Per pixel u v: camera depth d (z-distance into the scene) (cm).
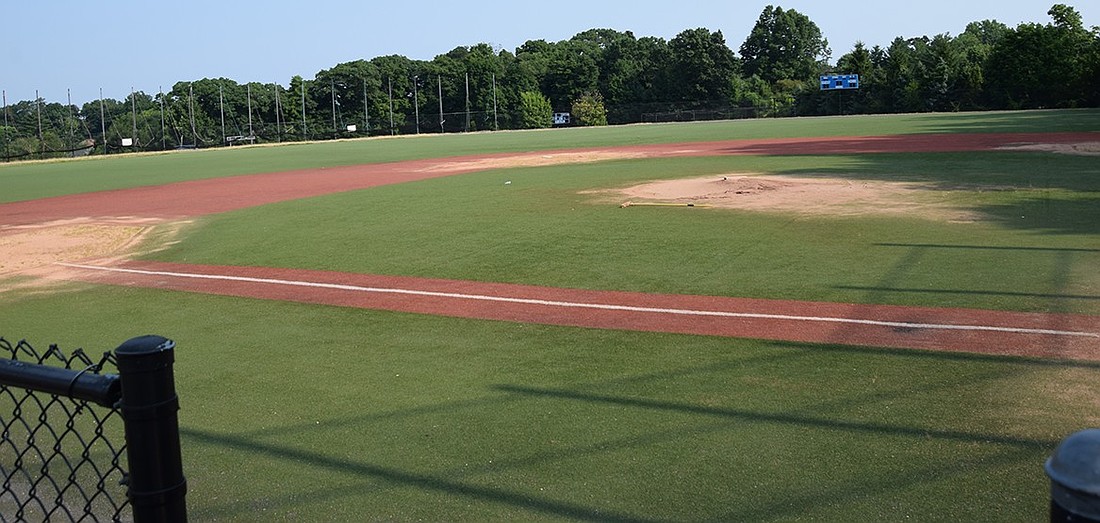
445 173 2855
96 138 9238
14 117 9625
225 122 9975
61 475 559
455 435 592
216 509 498
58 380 297
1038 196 1612
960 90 8300
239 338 883
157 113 9712
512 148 4562
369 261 1260
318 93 10525
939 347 737
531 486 506
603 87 11344
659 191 1938
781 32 12250
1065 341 737
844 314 854
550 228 1463
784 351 747
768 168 2488
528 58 12938
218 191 2573
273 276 1196
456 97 10912
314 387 714
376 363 773
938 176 2039
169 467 281
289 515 486
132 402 274
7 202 2588
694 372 704
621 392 664
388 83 10550
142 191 2744
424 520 471
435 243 1375
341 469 546
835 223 1388
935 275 998
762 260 1129
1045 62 7700
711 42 10838
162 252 1477
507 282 1077
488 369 739
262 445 592
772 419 595
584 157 3409
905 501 468
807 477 502
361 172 3108
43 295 1171
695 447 553
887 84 9038
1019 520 442
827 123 6303
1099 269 988
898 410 601
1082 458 178
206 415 657
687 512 466
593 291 1006
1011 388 634
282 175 3148
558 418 615
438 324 897
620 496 489
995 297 889
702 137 4884
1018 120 4953
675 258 1168
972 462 514
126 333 938
